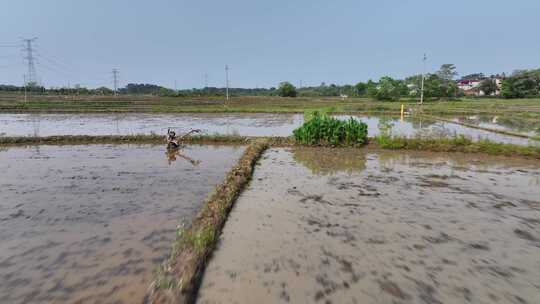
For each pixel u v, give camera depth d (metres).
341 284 4.06
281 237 5.39
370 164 11.10
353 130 14.16
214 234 5.22
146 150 13.80
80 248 5.01
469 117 27.48
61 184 8.61
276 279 4.16
